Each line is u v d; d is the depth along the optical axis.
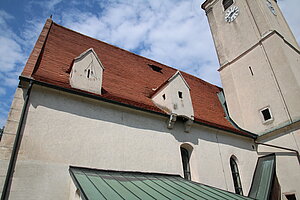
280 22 21.58
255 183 15.21
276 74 17.73
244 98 19.42
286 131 16.05
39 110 9.88
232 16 22.64
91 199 6.83
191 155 14.00
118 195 7.70
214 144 15.21
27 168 8.62
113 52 18.88
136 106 12.62
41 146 9.26
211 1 25.34
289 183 15.04
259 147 17.38
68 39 16.66
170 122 13.48
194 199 8.62
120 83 14.88
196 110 17.12
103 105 11.83
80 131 10.51
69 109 10.70
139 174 11.13
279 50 17.97
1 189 7.78
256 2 20.84
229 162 15.25
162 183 10.26
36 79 10.14
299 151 15.12
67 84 11.23
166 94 14.30
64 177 9.20
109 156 10.77
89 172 9.64
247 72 19.84
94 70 12.38
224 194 9.79
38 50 12.77
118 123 11.88
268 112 17.50
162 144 12.86
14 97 9.58
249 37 20.55
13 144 8.64
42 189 8.58
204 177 13.47
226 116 19.73
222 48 22.64
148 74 18.66
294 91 16.33
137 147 11.86
